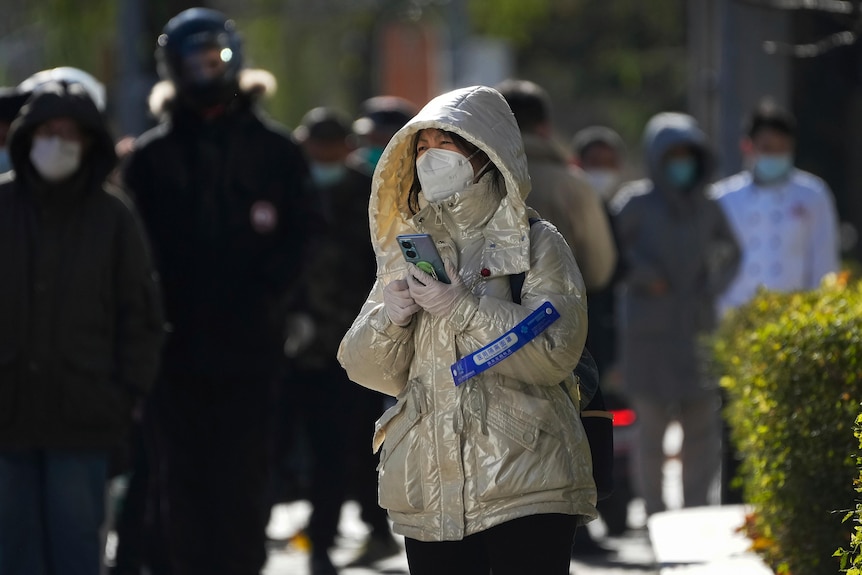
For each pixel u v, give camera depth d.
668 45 90.88
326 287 30.84
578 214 25.75
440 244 15.27
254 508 25.41
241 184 25.53
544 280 14.95
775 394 19.78
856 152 42.09
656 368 32.25
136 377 22.23
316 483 29.84
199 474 25.42
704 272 32.59
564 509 14.55
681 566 20.95
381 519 31.02
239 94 25.73
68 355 21.58
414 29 70.19
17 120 21.55
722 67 37.38
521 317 14.55
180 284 25.36
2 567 21.67
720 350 26.06
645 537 34.03
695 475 32.62
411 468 14.82
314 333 30.56
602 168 39.75
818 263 33.09
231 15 87.81
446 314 14.61
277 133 26.09
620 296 33.22
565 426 14.84
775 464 19.83
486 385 14.70
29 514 21.83
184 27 25.31
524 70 95.88
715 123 37.97
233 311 25.25
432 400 14.79
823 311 19.98
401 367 15.42
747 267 33.16
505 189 15.16
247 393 25.36
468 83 61.84
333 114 31.58
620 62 89.81
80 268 21.75
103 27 56.50
